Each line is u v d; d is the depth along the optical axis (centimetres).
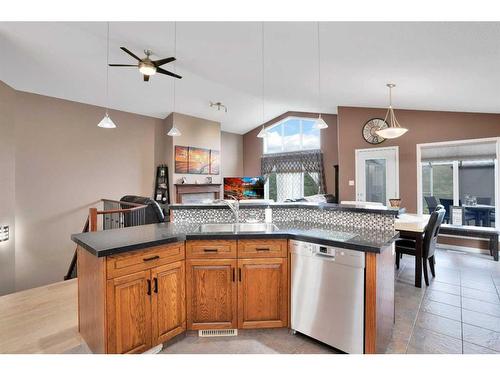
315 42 304
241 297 218
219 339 215
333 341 194
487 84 337
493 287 323
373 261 177
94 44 399
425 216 400
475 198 485
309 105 683
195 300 216
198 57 421
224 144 900
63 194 561
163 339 196
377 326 179
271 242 219
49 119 545
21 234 509
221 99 652
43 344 204
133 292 180
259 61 405
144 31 353
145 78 376
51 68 460
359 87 454
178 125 703
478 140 472
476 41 241
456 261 427
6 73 456
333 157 762
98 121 614
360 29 258
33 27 357
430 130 521
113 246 172
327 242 195
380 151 576
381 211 232
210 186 775
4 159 476
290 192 845
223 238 212
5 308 259
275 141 885
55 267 550
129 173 663
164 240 194
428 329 230
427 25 229
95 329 180
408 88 415
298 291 213
